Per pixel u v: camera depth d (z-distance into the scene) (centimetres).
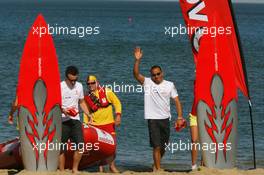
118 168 2527
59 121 2141
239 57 2419
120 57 7931
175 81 5469
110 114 2403
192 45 2433
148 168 2534
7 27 15788
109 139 2381
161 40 12200
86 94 2392
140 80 2208
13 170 2283
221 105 2197
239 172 2145
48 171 2147
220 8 2402
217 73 2189
